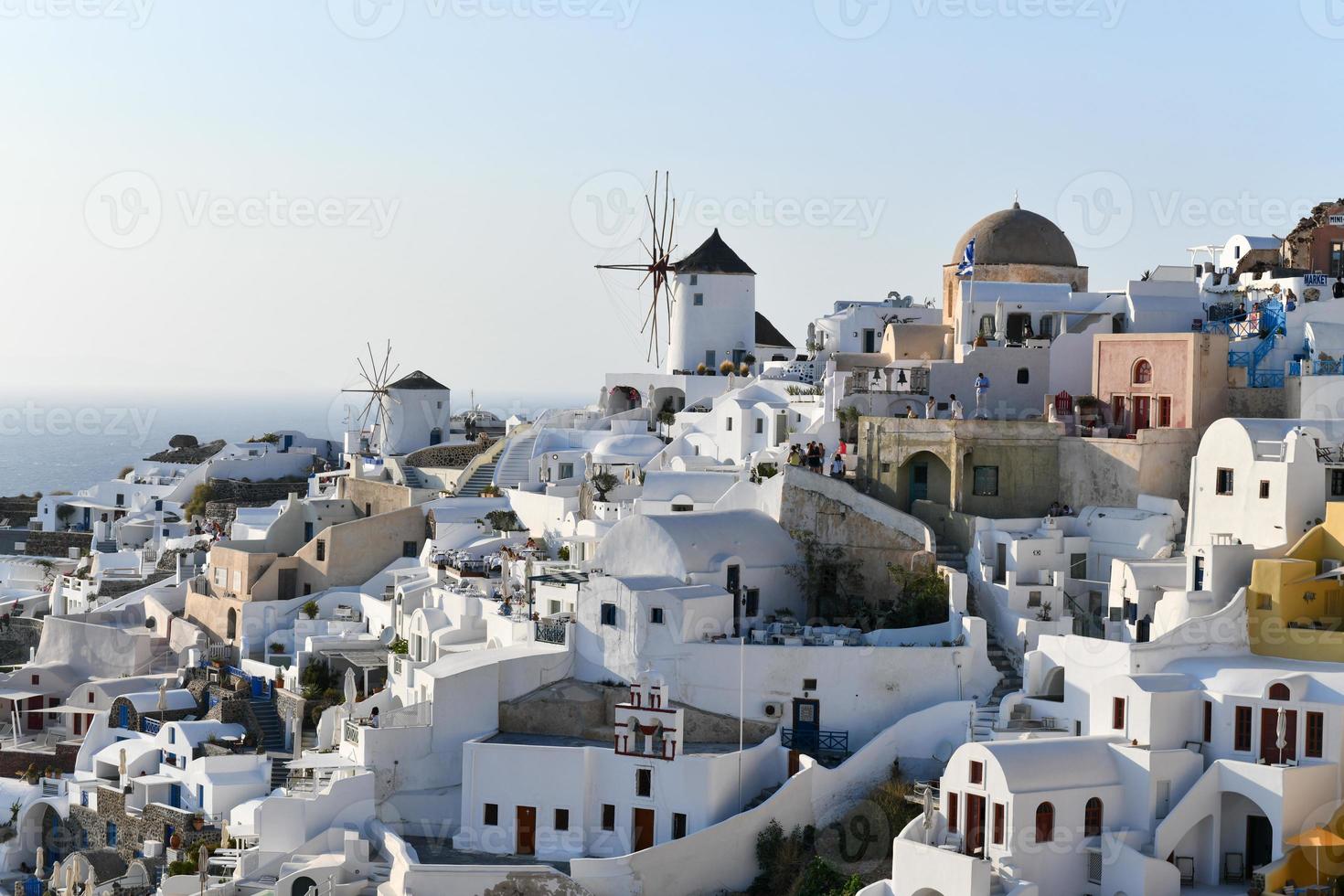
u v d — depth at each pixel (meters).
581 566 76.69
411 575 91.00
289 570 96.44
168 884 65.44
